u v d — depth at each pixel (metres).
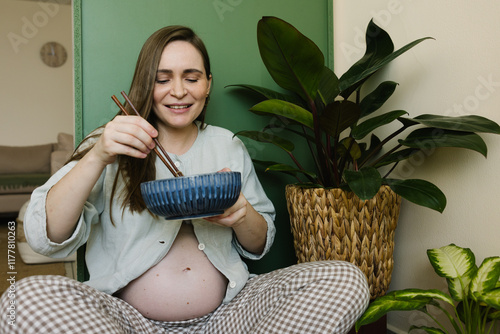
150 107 1.09
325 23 1.62
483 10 1.08
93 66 1.32
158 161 1.14
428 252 1.05
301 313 0.85
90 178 0.89
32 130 5.00
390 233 1.23
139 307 1.00
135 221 1.05
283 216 1.56
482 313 0.98
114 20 1.34
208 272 1.05
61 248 0.94
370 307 0.91
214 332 1.02
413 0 1.30
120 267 1.02
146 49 1.09
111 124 0.86
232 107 1.49
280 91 1.55
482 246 1.10
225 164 1.23
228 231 1.16
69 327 0.74
